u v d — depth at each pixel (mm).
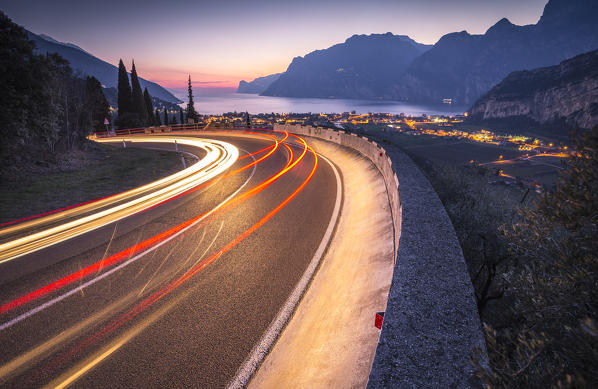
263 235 6508
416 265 2467
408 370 1506
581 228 2023
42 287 4699
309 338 3420
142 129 53875
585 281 1971
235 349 3488
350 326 3168
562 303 2088
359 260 4668
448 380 1439
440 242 2852
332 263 5188
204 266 5301
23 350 3498
